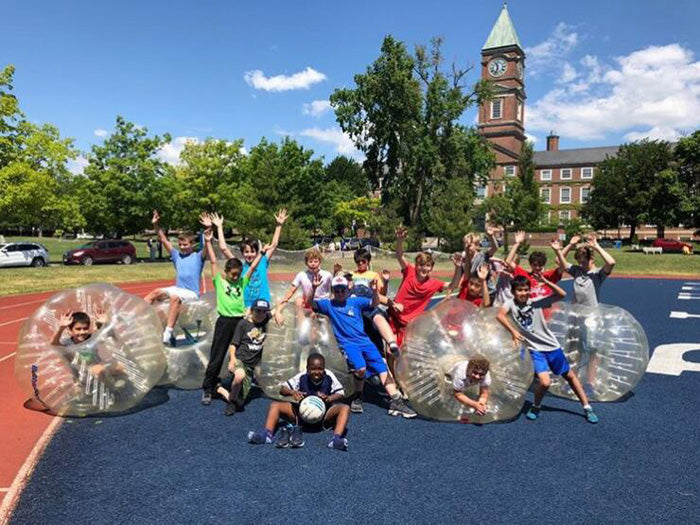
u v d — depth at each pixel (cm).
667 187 5559
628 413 641
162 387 738
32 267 2933
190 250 777
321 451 528
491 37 8819
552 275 746
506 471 486
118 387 607
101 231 4131
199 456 516
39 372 595
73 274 2506
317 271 706
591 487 457
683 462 506
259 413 637
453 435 571
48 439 557
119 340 611
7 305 1555
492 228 745
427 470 487
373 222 4519
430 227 4275
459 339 607
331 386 577
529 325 621
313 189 5869
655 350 973
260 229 4181
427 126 4694
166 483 462
